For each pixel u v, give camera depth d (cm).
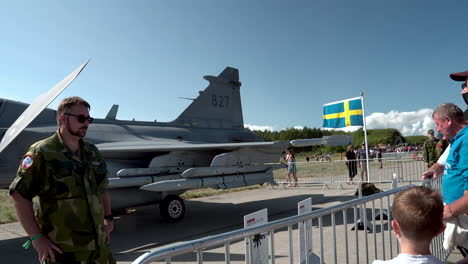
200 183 845
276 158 1026
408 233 187
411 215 182
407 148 4750
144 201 841
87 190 255
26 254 609
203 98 1273
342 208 323
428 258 185
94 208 258
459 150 297
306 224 320
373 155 3044
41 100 316
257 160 971
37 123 793
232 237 217
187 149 855
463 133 293
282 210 1009
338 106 1345
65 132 258
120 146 831
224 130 1300
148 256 171
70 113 255
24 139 738
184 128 1162
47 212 241
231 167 910
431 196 187
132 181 789
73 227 243
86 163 265
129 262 557
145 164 905
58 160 244
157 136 1038
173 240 688
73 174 249
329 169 2514
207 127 1260
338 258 513
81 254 245
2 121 734
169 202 851
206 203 1202
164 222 871
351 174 1565
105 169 282
